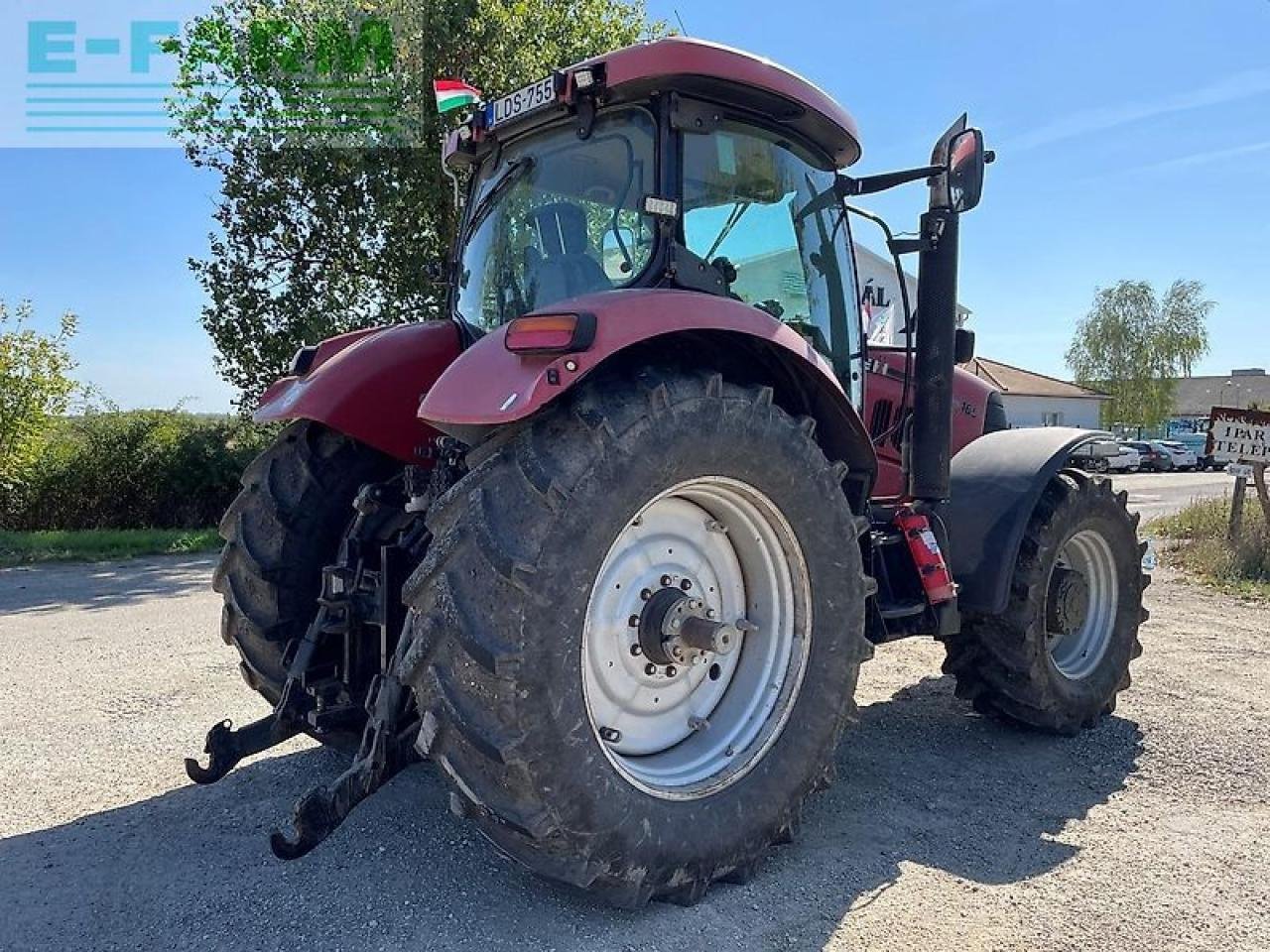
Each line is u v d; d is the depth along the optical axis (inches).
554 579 89.7
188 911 98.4
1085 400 1924.2
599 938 93.4
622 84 113.2
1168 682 191.6
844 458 125.6
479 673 88.4
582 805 91.0
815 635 112.4
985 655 155.9
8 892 102.7
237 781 135.6
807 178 136.4
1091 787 137.3
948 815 126.8
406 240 525.0
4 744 150.4
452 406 94.5
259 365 536.4
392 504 129.1
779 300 131.3
